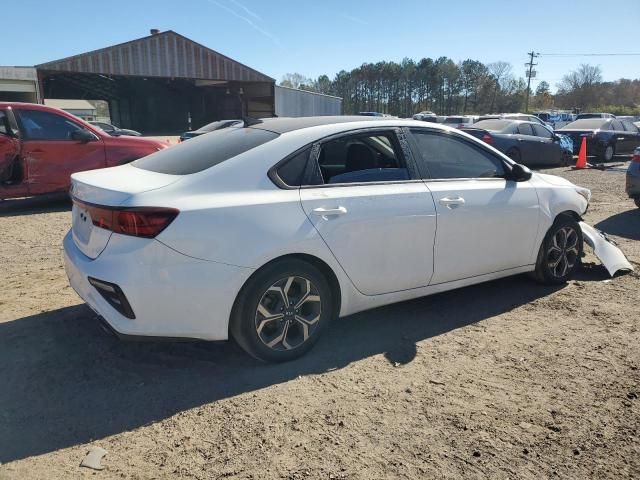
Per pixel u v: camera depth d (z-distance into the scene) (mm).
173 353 3449
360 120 3723
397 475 2311
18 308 4152
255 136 3459
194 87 46844
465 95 95500
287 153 3273
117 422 2701
